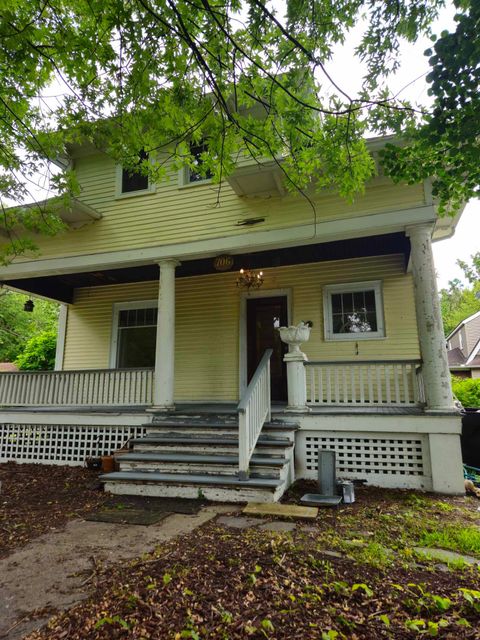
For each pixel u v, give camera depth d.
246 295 8.88
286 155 5.07
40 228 6.23
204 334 9.03
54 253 7.94
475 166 3.56
